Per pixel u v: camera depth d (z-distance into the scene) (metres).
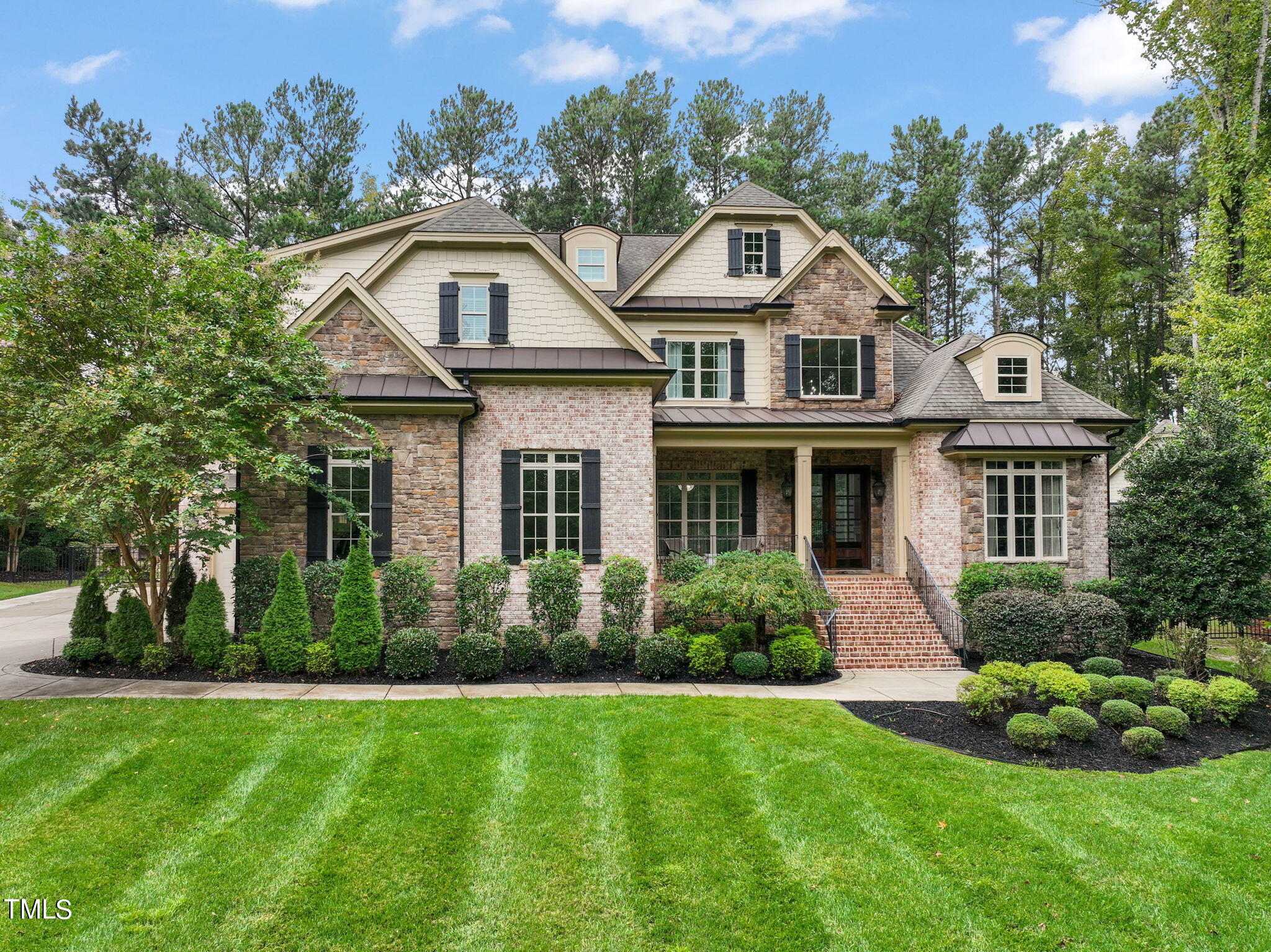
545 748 8.27
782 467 18.61
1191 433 14.39
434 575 13.27
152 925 5.29
